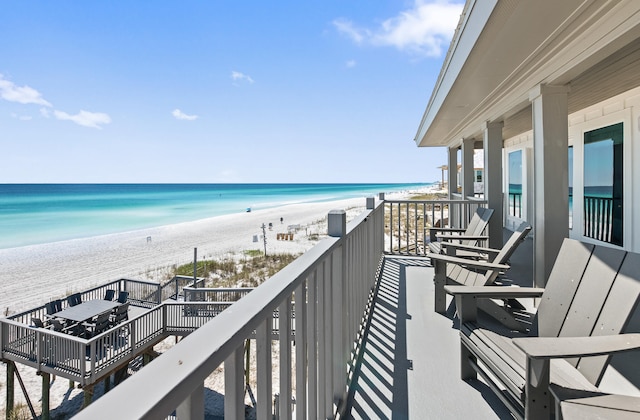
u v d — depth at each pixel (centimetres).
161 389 44
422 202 525
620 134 448
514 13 216
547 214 313
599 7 212
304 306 110
